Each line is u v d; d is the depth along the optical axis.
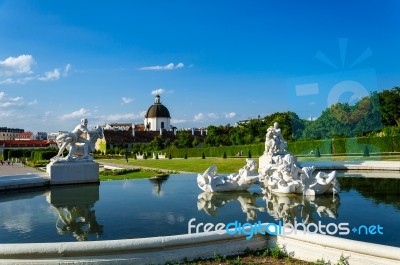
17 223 10.70
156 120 154.75
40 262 7.14
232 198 13.91
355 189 16.30
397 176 21.81
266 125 72.38
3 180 18.72
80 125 20.89
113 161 63.31
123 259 7.36
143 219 10.83
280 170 14.74
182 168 35.97
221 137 90.19
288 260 7.84
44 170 44.41
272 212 11.34
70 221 10.87
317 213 11.16
